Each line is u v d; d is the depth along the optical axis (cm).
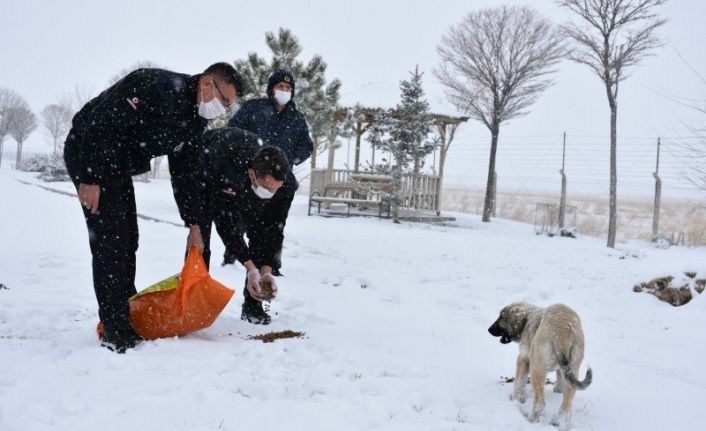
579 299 861
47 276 764
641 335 665
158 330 501
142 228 1279
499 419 399
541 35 2291
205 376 421
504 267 1162
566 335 397
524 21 2295
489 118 2439
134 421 343
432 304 770
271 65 1797
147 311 500
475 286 927
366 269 1002
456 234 1778
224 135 548
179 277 526
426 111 2056
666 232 2128
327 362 489
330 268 961
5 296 642
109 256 467
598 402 448
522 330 455
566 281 1018
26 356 442
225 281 779
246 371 447
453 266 1130
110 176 461
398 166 2017
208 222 544
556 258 1362
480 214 2741
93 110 450
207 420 352
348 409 393
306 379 438
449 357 534
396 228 1817
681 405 451
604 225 2309
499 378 486
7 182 2614
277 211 582
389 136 2059
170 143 471
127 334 477
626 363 563
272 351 494
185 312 500
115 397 374
